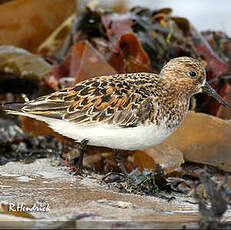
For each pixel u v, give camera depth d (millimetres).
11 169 10344
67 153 11641
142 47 13273
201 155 10742
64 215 7645
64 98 9398
